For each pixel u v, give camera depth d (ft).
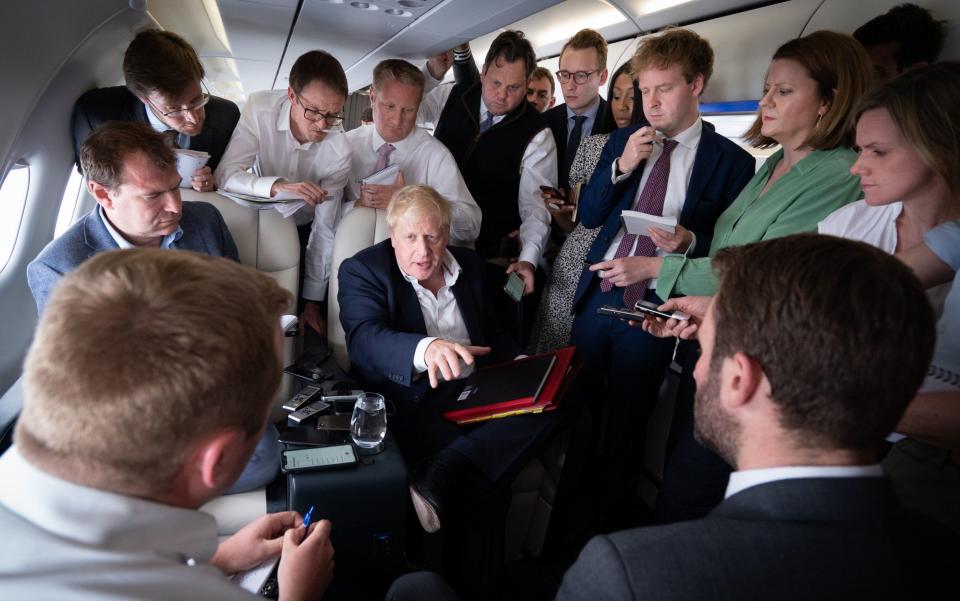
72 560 1.76
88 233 5.60
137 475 1.90
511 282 8.05
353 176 8.88
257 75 19.51
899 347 1.89
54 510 1.82
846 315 1.90
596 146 8.24
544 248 9.24
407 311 6.88
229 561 3.47
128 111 7.48
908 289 1.95
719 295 2.24
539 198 9.37
